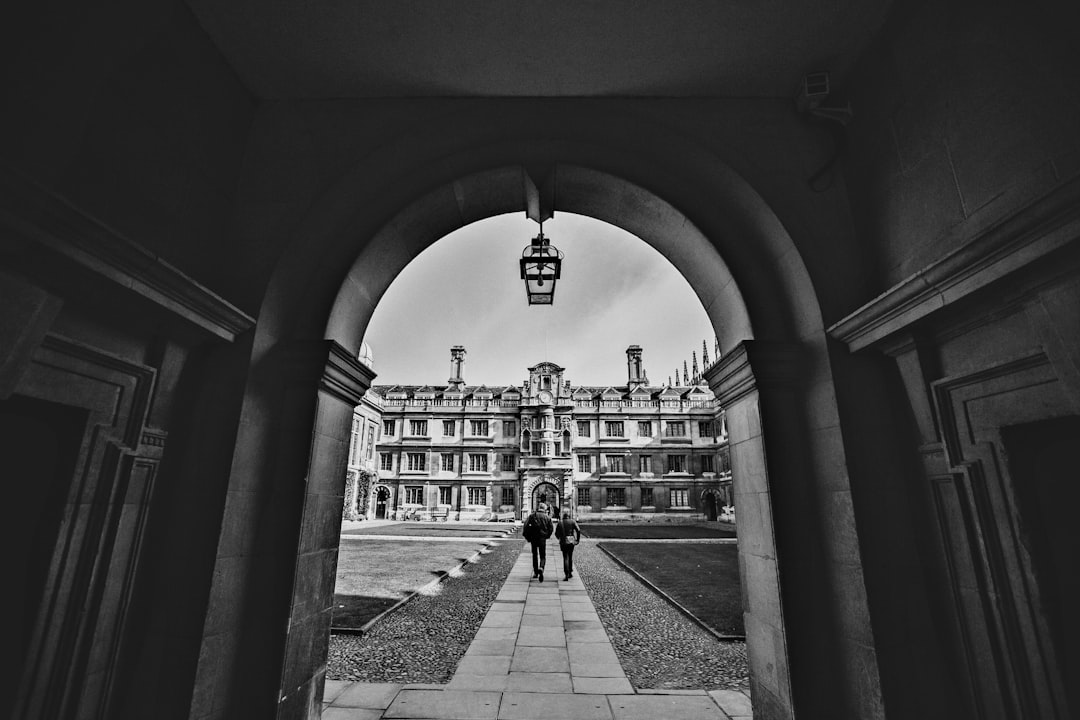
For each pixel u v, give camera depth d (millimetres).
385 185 3637
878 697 2461
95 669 2227
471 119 3572
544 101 3564
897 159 2855
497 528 31750
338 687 4176
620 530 28219
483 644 5496
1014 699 2119
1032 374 2000
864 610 2586
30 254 1769
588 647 5402
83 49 2139
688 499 38562
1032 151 2051
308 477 3148
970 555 2328
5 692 1898
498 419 41562
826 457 2951
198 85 2943
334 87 3457
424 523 37188
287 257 3223
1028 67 2076
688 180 3662
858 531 2668
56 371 1976
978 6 2305
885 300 2504
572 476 38406
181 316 2471
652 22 2965
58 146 2037
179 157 2785
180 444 2748
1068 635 1999
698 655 5148
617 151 3676
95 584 2207
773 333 3453
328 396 3486
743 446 3570
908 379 2701
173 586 2574
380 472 40812
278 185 3352
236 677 2809
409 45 3119
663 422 40562
